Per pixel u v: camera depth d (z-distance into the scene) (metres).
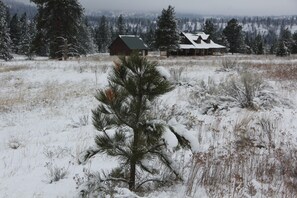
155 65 4.95
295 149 7.14
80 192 4.88
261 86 12.92
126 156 5.08
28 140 9.81
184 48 63.75
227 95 12.47
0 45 52.62
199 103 12.32
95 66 24.94
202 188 5.54
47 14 42.25
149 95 4.95
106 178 5.11
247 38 110.06
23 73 23.97
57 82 20.91
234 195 5.28
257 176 6.02
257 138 8.00
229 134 8.46
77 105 14.88
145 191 5.35
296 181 5.86
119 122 4.99
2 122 12.78
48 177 6.17
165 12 52.94
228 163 6.21
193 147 4.77
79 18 44.22
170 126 4.86
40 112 14.14
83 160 5.15
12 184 5.93
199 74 20.78
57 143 8.95
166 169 5.76
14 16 91.81
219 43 89.62
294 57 46.59
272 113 10.60
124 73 4.91
